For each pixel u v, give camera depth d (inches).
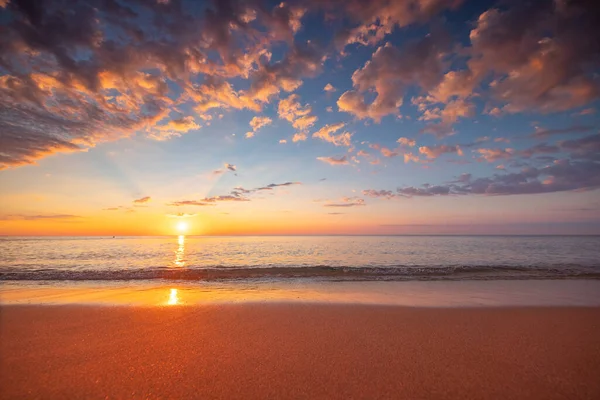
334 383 159.3
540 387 155.6
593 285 482.6
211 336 231.1
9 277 570.6
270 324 262.4
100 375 166.7
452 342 219.6
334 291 431.5
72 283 513.0
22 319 273.3
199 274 604.1
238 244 2706.7
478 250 1649.9
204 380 161.9
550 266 752.3
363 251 1627.7
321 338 227.6
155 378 164.1
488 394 148.8
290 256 1305.4
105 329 246.4
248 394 148.3
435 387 155.3
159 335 233.1
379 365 180.9
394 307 324.8
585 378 165.2
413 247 2018.9
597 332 242.4
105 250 1663.4
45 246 2069.4
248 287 470.3
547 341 222.1
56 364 180.2
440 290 439.2
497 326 258.1
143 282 526.3
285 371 172.7
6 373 167.9
